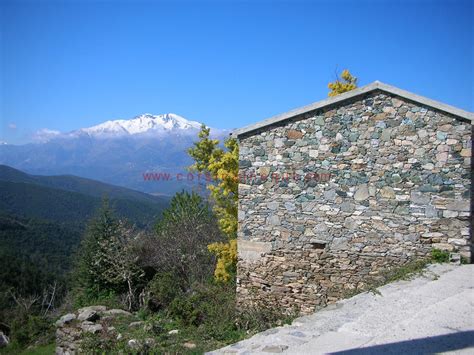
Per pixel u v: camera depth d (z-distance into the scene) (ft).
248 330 30.45
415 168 30.83
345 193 32.78
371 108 32.01
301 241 34.12
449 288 24.61
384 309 22.02
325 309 23.39
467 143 29.48
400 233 31.19
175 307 37.17
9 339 57.06
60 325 38.09
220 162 44.50
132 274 56.85
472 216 31.01
